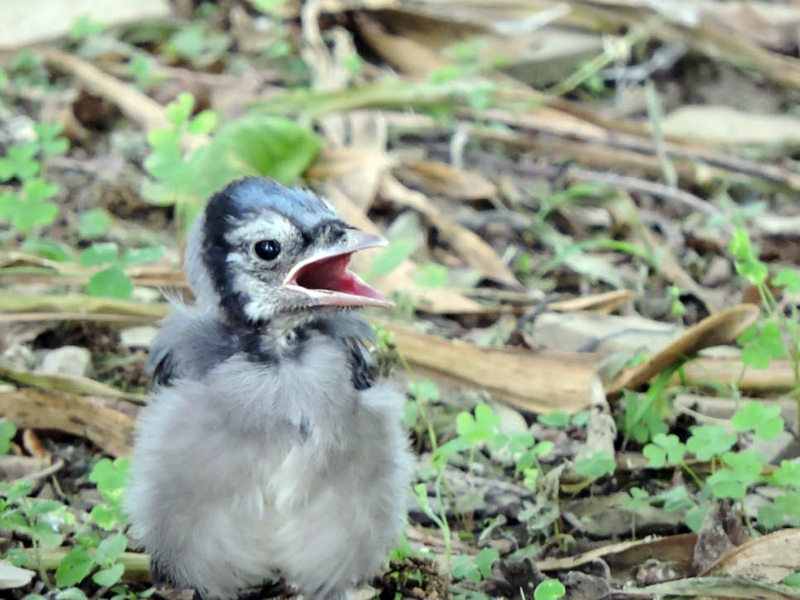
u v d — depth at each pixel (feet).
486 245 38.09
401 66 48.88
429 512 25.96
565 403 31.17
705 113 46.14
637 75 49.01
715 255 38.99
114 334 34.17
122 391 31.81
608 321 34.96
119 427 29.60
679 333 34.12
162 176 34.91
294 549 22.66
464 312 35.42
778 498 25.94
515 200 41.37
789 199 42.22
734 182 42.32
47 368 32.12
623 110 47.52
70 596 23.21
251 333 23.56
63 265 35.19
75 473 29.12
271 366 22.54
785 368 31.27
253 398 21.93
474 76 47.21
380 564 24.00
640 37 49.14
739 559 25.00
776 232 39.91
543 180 42.78
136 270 35.09
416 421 30.76
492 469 29.60
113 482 25.44
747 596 23.95
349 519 22.50
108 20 49.34
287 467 21.93
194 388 22.41
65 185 40.65
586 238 40.34
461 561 25.32
